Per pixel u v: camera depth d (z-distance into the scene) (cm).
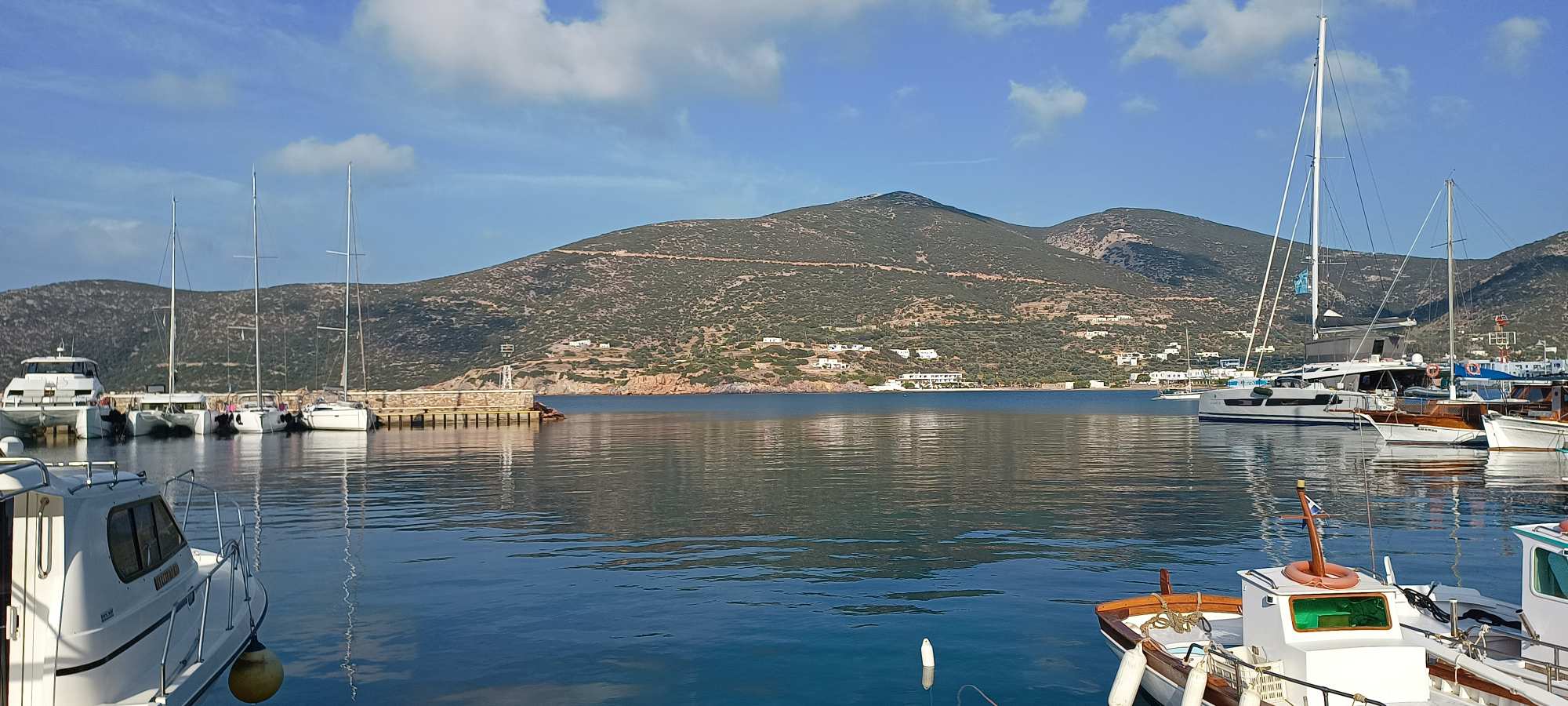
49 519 1014
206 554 1675
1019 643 1506
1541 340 10250
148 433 6775
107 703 1046
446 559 2162
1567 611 1109
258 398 7488
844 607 1722
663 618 1653
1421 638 1185
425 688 1310
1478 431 5000
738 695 1285
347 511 2947
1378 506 2903
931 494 3259
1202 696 1057
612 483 3688
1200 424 7625
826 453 5075
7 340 13450
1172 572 1989
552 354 19062
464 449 5559
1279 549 2222
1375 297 18688
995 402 14050
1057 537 2411
